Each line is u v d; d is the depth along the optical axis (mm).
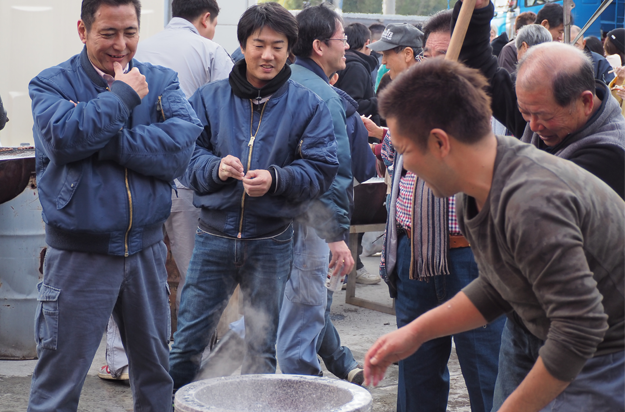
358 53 5383
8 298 3764
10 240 3725
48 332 2299
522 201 1365
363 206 4719
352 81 5125
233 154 2744
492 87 2434
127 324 2434
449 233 2461
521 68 1975
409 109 1428
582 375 1609
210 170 2676
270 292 2797
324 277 3115
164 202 2420
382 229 4891
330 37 3186
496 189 1425
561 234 1331
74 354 2311
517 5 9203
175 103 2467
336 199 2961
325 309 3248
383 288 5754
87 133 2139
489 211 1454
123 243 2320
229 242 2740
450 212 2445
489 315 1719
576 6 8039
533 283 1389
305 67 3182
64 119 2137
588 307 1330
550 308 1369
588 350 1349
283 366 3193
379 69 6332
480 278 1715
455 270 2473
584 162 1921
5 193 3635
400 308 2652
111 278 2326
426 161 1457
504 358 1993
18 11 4648
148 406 2500
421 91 1419
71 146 2137
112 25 2289
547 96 1904
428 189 2451
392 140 1499
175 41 3773
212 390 1848
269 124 2748
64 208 2236
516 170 1410
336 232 2996
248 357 2875
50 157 2186
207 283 2795
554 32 5254
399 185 2635
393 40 4137
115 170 2305
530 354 1866
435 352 2566
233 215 2717
